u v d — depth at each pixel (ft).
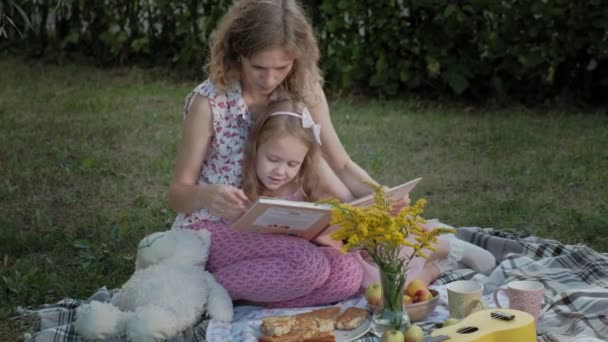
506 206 17.48
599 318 10.77
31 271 13.88
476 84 25.70
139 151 21.34
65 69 29.58
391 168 20.16
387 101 25.85
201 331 10.96
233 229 11.60
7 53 31.04
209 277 11.46
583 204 17.54
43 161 20.34
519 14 24.16
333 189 12.23
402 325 10.51
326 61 26.30
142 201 17.80
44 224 16.52
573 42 24.11
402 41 25.48
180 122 23.88
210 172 12.13
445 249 12.93
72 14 30.32
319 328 10.82
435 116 24.44
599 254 13.21
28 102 25.61
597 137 22.06
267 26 11.10
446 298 11.99
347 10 25.67
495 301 11.46
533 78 25.29
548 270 12.78
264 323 10.76
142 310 10.82
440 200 18.06
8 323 12.22
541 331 10.89
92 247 15.28
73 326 11.34
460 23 24.72
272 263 11.38
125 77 28.76
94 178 19.31
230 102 11.87
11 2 16.02
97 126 23.27
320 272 11.39
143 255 11.57
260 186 11.88
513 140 21.97
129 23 29.86
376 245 10.24
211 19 27.94
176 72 29.14
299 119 11.43
